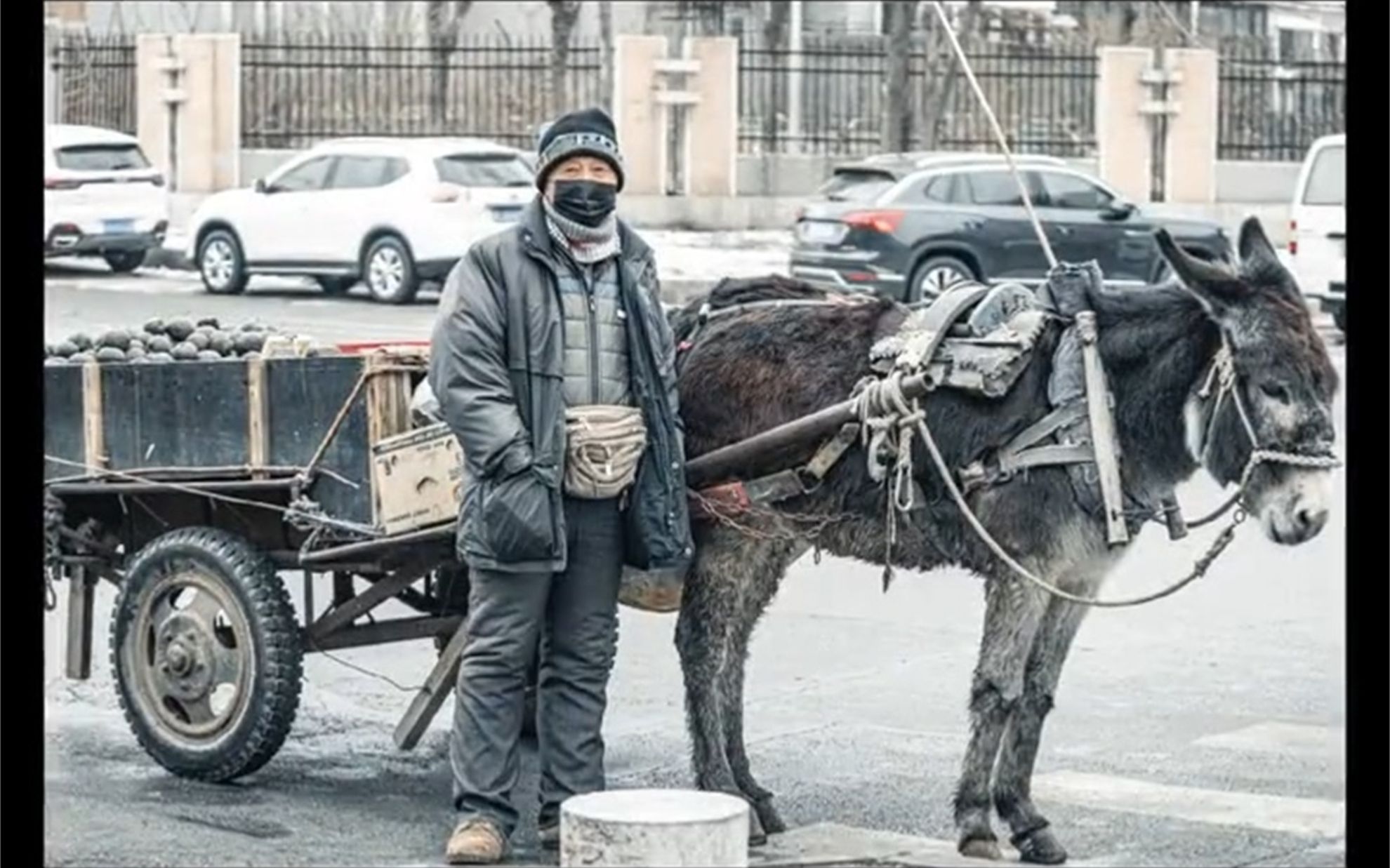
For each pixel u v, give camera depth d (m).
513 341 9.42
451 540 10.29
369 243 34.66
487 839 9.50
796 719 12.53
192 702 10.81
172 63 43.12
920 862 9.66
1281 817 10.54
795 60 45.00
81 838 10.01
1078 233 33.16
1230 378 9.18
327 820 10.38
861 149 44.66
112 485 10.99
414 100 45.16
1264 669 13.74
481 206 34.28
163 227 38.19
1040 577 9.52
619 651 14.24
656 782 11.14
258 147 44.91
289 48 44.47
